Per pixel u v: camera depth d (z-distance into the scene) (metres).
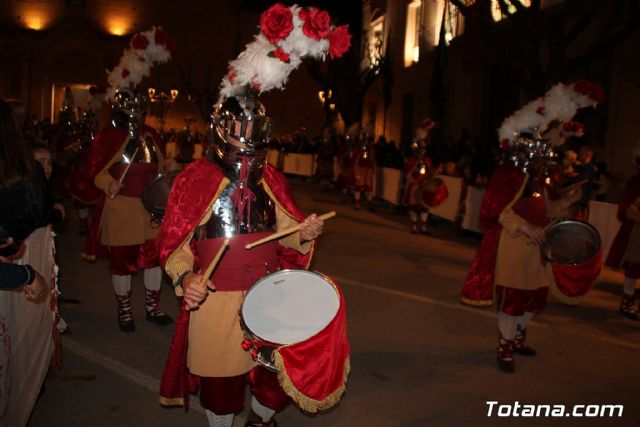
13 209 2.96
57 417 4.16
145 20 38.53
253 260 3.25
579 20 12.23
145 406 4.37
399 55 26.94
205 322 3.22
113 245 5.73
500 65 18.80
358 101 27.80
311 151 28.22
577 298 5.73
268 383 3.37
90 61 37.72
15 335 3.28
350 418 4.32
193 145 29.58
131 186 5.75
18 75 36.78
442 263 9.88
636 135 13.10
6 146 2.92
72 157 10.92
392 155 18.92
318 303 3.07
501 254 5.35
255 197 3.31
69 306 6.62
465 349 5.82
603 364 5.65
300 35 3.12
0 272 2.79
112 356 5.25
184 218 3.17
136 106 5.82
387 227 13.86
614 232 9.95
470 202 12.95
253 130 3.18
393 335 6.11
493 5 17.81
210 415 3.36
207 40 39.25
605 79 14.09
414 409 4.50
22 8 37.19
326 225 13.52
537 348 6.02
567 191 5.58
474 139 20.11
